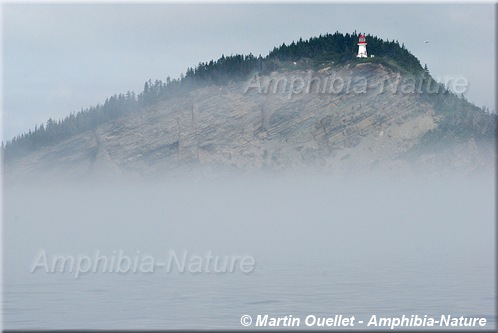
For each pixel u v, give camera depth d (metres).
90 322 100.31
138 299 116.88
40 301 115.44
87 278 143.62
